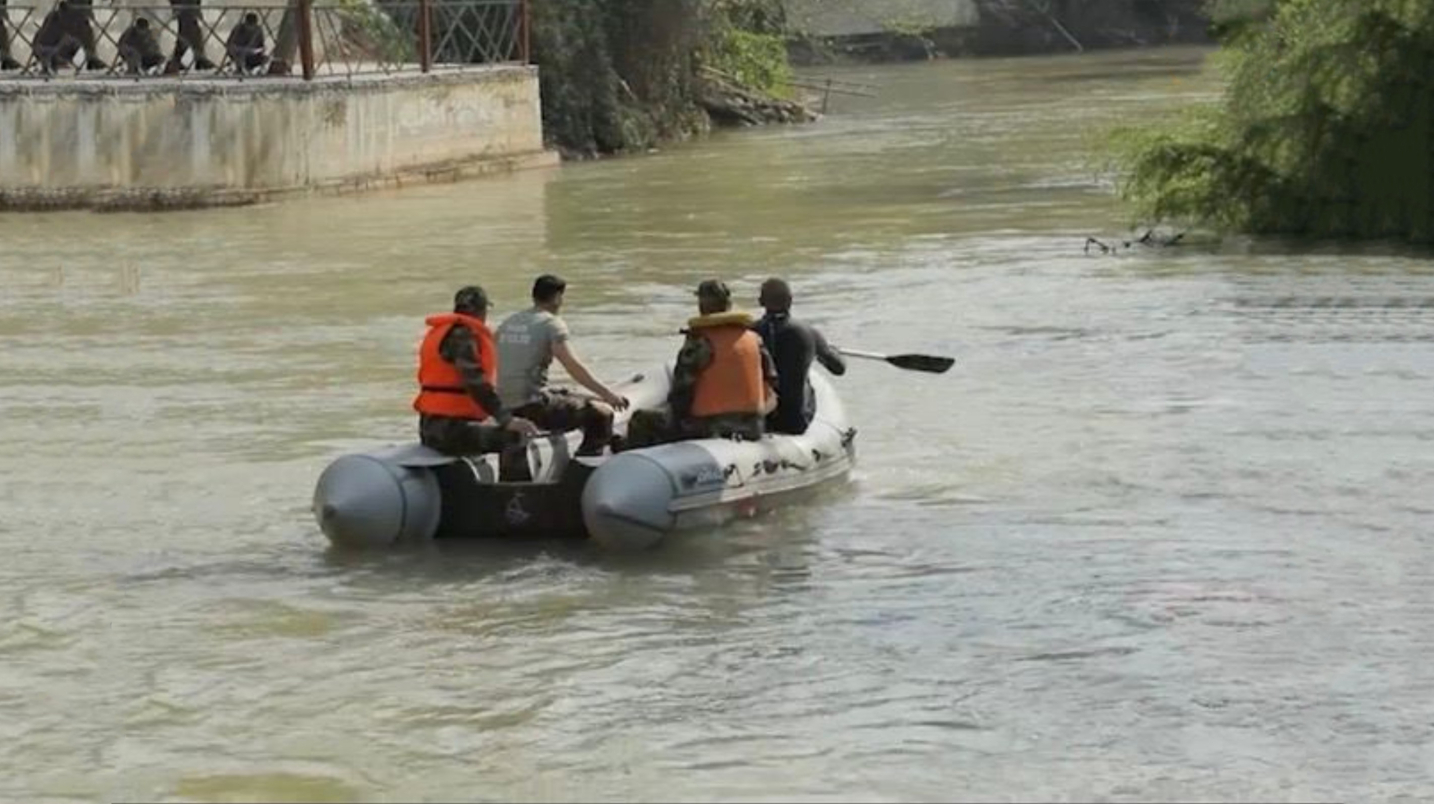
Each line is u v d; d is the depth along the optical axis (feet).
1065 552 50.29
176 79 140.26
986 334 80.23
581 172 158.81
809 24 282.15
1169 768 36.99
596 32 176.55
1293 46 108.47
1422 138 104.73
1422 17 103.45
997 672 42.06
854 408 66.80
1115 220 117.08
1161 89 229.86
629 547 50.14
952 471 58.18
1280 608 45.78
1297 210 107.86
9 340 84.33
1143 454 59.77
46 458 62.39
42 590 49.08
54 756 38.78
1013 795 35.94
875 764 37.42
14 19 154.92
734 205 131.44
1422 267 96.32
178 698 41.75
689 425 53.16
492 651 44.04
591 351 77.97
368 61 170.50
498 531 51.65
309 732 39.75
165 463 61.36
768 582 48.24
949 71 275.39
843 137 184.44
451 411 51.57
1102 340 78.23
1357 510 53.57
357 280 100.53
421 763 38.06
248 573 50.03
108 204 134.62
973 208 125.49
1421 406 65.26
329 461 61.21
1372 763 37.06
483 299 51.72
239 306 92.63
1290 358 73.61
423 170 149.69
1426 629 44.21
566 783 36.94
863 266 101.24
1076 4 314.76
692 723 39.68
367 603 47.44
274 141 137.18
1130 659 42.65
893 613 45.93
